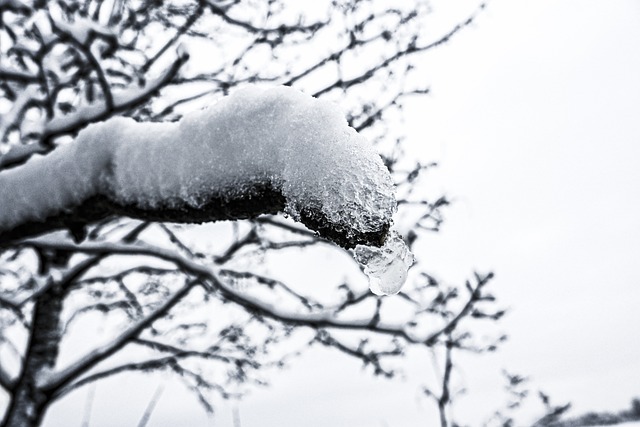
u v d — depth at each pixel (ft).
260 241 14.58
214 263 13.98
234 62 12.81
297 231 13.71
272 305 12.10
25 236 5.44
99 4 11.53
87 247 10.74
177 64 8.93
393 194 2.94
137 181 4.30
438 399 9.80
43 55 9.40
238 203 3.74
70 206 4.90
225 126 3.76
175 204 4.09
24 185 5.08
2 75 10.93
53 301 16.06
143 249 11.31
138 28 12.69
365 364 14.02
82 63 13.39
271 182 3.46
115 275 16.38
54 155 5.11
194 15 11.93
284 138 3.38
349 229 2.93
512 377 13.53
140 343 15.94
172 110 13.26
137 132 4.57
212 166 3.81
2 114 11.45
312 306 14.69
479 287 11.96
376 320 12.14
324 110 3.32
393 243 3.01
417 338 12.03
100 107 8.98
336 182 2.97
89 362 13.19
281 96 3.64
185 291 12.80
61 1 9.71
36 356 15.10
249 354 16.76
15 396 13.78
